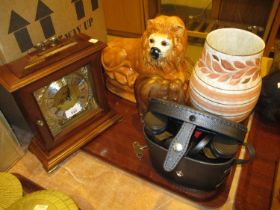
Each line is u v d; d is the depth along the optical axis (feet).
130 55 2.30
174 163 1.46
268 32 3.98
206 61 1.56
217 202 1.81
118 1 4.89
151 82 1.94
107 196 1.91
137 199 1.89
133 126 2.37
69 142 2.15
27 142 2.25
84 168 2.10
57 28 2.11
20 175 2.01
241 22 4.83
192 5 5.47
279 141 2.12
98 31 2.62
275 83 2.10
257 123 2.26
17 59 1.85
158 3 5.25
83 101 2.18
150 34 1.92
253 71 1.49
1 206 1.62
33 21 1.91
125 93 2.61
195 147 1.46
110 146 2.21
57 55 1.82
